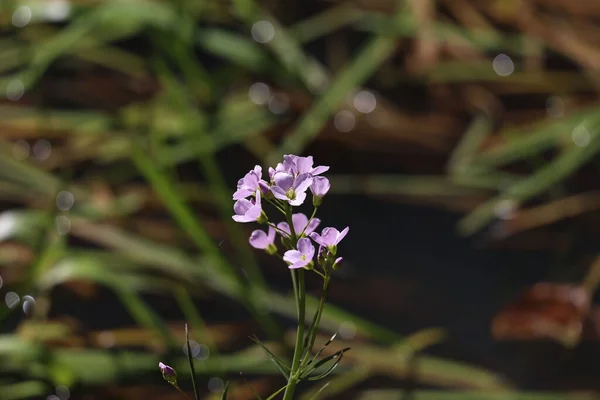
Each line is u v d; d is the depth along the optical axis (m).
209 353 1.30
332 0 2.11
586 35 2.02
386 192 1.69
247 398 1.28
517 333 1.39
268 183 1.01
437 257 1.54
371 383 1.30
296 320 1.38
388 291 1.46
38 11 1.90
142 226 1.57
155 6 1.79
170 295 1.44
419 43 1.98
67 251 1.46
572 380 1.31
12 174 1.65
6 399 1.25
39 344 1.29
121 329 1.35
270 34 1.94
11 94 1.84
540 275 1.50
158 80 1.92
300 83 1.87
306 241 1.00
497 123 1.84
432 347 1.35
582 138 1.69
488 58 1.96
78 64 1.96
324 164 1.75
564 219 1.62
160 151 1.66
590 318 1.40
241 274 1.44
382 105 1.87
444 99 1.90
